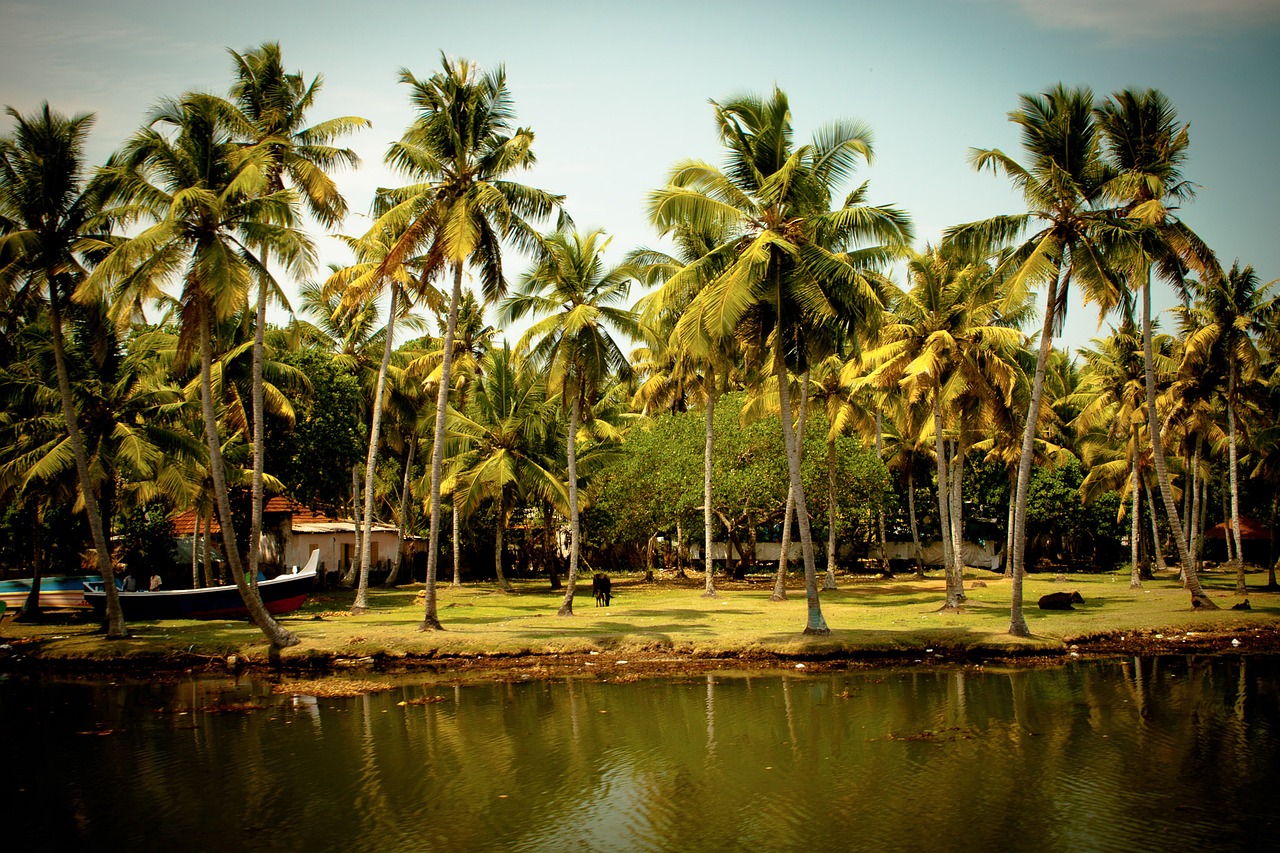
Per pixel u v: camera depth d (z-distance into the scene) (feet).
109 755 48.37
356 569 152.76
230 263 66.69
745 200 70.90
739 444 132.57
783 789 41.29
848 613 98.84
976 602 110.42
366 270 97.09
